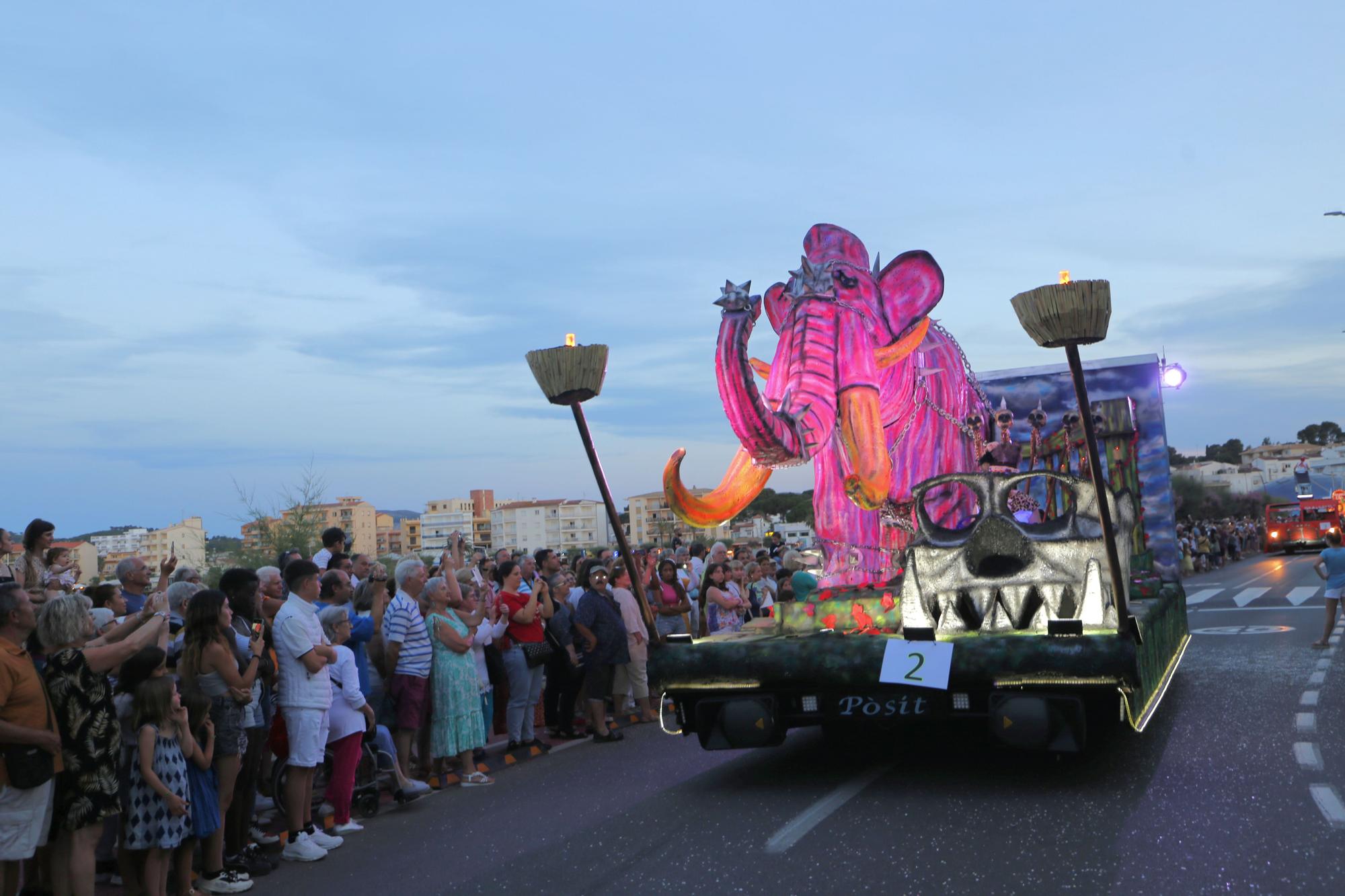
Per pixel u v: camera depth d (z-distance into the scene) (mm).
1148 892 5105
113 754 5801
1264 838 5844
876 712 7434
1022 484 10500
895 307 8789
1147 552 11156
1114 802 6754
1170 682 11680
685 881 5668
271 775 8484
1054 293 6027
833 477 8695
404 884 6094
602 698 10773
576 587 12391
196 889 6363
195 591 7742
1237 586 28422
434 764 9484
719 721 7594
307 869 6727
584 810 7566
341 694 7715
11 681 5402
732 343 7305
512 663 10367
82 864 5641
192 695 6289
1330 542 14453
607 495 7480
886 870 5633
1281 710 9695
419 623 8898
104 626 7535
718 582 12523
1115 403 11305
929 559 7812
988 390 11797
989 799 6996
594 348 6980
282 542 25422
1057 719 6961
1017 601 7719
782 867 5789
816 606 8109
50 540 8805
